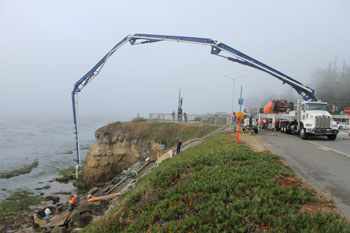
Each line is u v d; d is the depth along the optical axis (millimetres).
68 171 37406
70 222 15469
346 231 4523
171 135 33094
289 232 4672
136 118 40500
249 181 7215
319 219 5031
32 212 21547
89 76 20625
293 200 6098
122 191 17828
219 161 9906
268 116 27750
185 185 7605
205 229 5027
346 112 24766
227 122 32531
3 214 20969
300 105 20672
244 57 18906
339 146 15023
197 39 18609
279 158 10922
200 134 30469
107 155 34344
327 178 8133
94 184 32406
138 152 33625
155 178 9125
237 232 4875
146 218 6414
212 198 6289
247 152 11367
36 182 32094
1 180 32750
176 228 5266
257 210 5457
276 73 20328
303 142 16844
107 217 8172
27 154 52188
